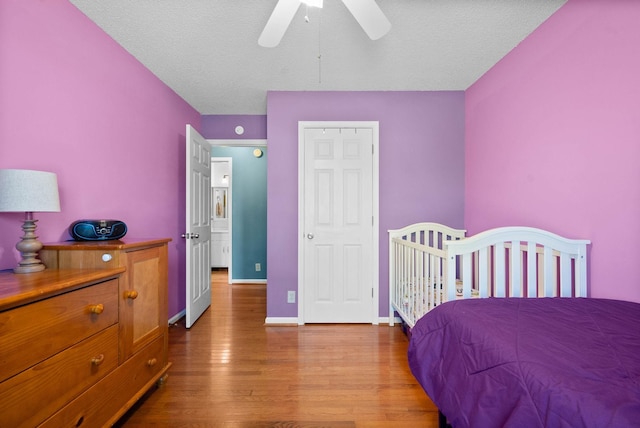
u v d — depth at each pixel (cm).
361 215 287
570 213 169
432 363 126
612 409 61
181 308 303
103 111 194
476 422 89
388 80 265
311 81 266
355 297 287
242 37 201
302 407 159
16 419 93
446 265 167
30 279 114
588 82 157
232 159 472
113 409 134
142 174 238
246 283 467
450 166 288
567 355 84
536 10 175
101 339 128
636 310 123
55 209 128
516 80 213
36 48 148
